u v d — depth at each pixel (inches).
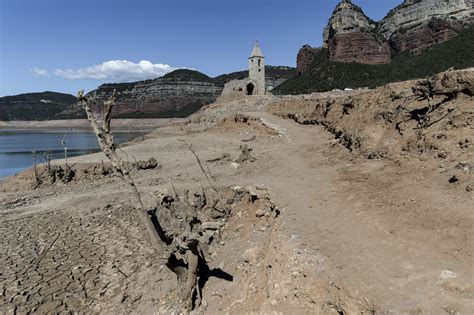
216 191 791.1
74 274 604.1
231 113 2397.9
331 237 400.2
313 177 731.4
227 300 416.8
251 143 1494.8
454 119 568.1
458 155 516.4
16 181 1306.6
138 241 706.2
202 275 484.1
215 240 597.6
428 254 328.2
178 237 432.1
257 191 664.4
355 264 332.5
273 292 344.8
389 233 387.5
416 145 614.9
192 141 1706.4
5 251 717.9
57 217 911.7
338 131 1036.5
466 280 278.5
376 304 273.3
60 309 503.2
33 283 579.2
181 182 1018.7
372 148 746.2
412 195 471.2
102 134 451.5
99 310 491.8
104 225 821.9
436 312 249.4
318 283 320.8
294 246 389.4
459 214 382.6
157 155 1465.3
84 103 447.2
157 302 478.0
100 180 1288.1
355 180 621.0
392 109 753.6
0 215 962.1
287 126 1612.9
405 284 288.4
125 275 578.9
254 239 545.6
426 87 658.8
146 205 863.7
